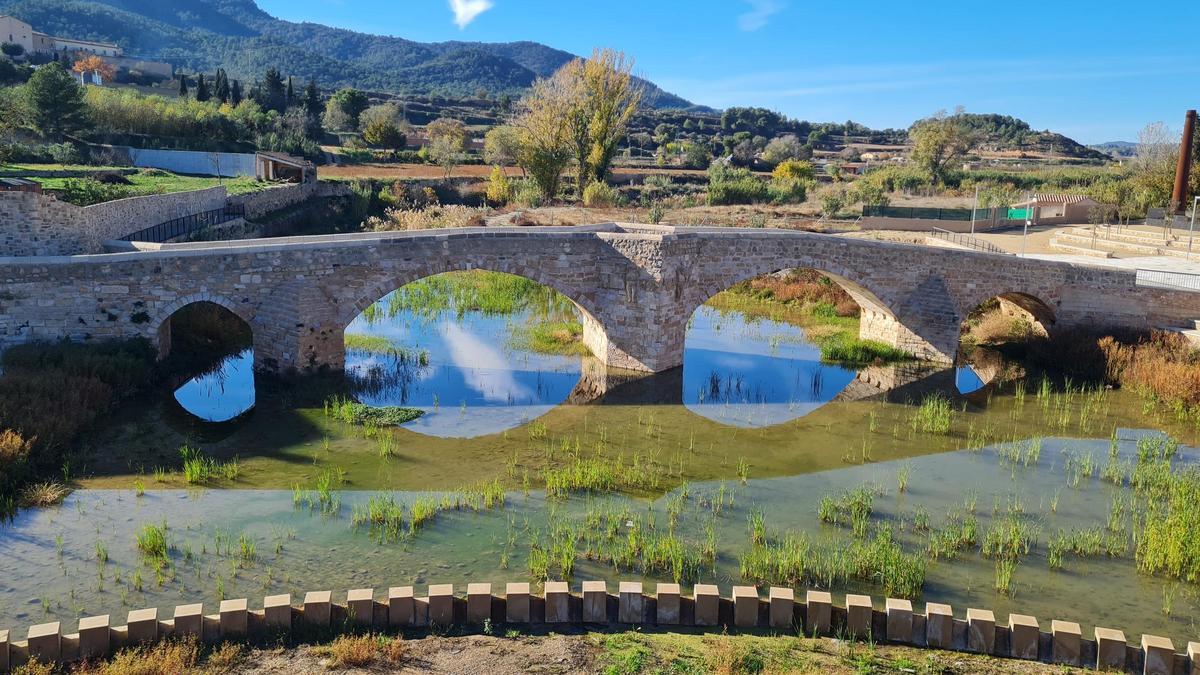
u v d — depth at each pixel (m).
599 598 15.37
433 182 77.88
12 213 29.11
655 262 33.03
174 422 26.44
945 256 36.50
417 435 26.22
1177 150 70.94
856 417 29.45
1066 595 17.06
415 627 15.12
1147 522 20.14
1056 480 23.72
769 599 15.44
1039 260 37.25
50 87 67.94
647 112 198.50
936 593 17.06
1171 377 30.70
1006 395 32.34
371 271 31.53
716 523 20.33
